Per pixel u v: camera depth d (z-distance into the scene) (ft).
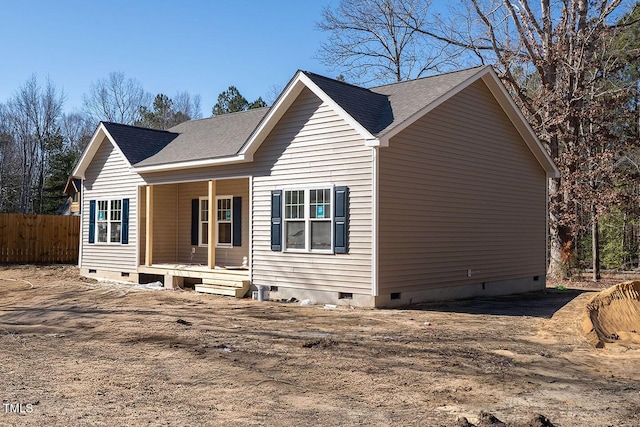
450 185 48.96
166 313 40.78
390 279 43.19
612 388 22.57
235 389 22.00
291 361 26.27
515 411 19.65
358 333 32.94
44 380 23.13
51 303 47.70
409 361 26.30
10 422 18.01
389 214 43.04
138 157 63.16
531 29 81.51
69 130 212.64
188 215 65.62
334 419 18.71
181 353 27.91
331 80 47.60
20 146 173.37
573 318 37.09
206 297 50.93
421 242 45.91
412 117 43.29
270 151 49.60
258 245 50.29
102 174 67.46
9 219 83.05
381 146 41.70
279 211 48.55
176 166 56.65
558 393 21.79
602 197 70.28
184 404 20.13
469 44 84.69
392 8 104.32
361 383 22.85
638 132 75.51
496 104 54.60
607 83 84.48
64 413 18.99
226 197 61.31
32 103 171.42
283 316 39.40
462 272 50.14
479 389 22.17
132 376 23.77
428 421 18.51
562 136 73.00
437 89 47.62
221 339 31.19
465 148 50.75
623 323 33.88
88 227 69.36
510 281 56.24
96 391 21.62
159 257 64.69
